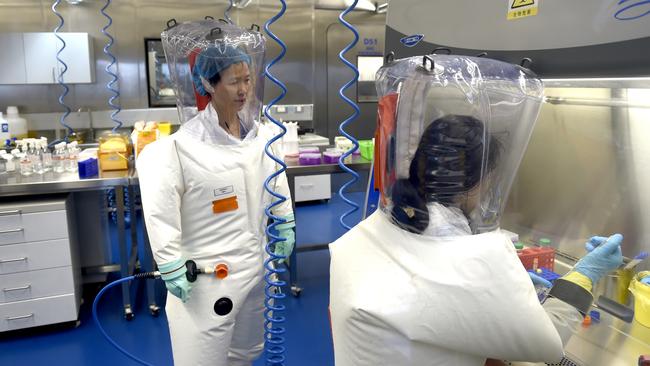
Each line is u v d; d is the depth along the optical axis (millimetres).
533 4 1316
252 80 1765
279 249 1922
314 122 5637
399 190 989
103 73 4852
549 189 1548
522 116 1085
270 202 1868
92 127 4895
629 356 1047
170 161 1605
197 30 1780
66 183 2594
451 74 1011
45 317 2633
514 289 865
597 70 1165
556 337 899
